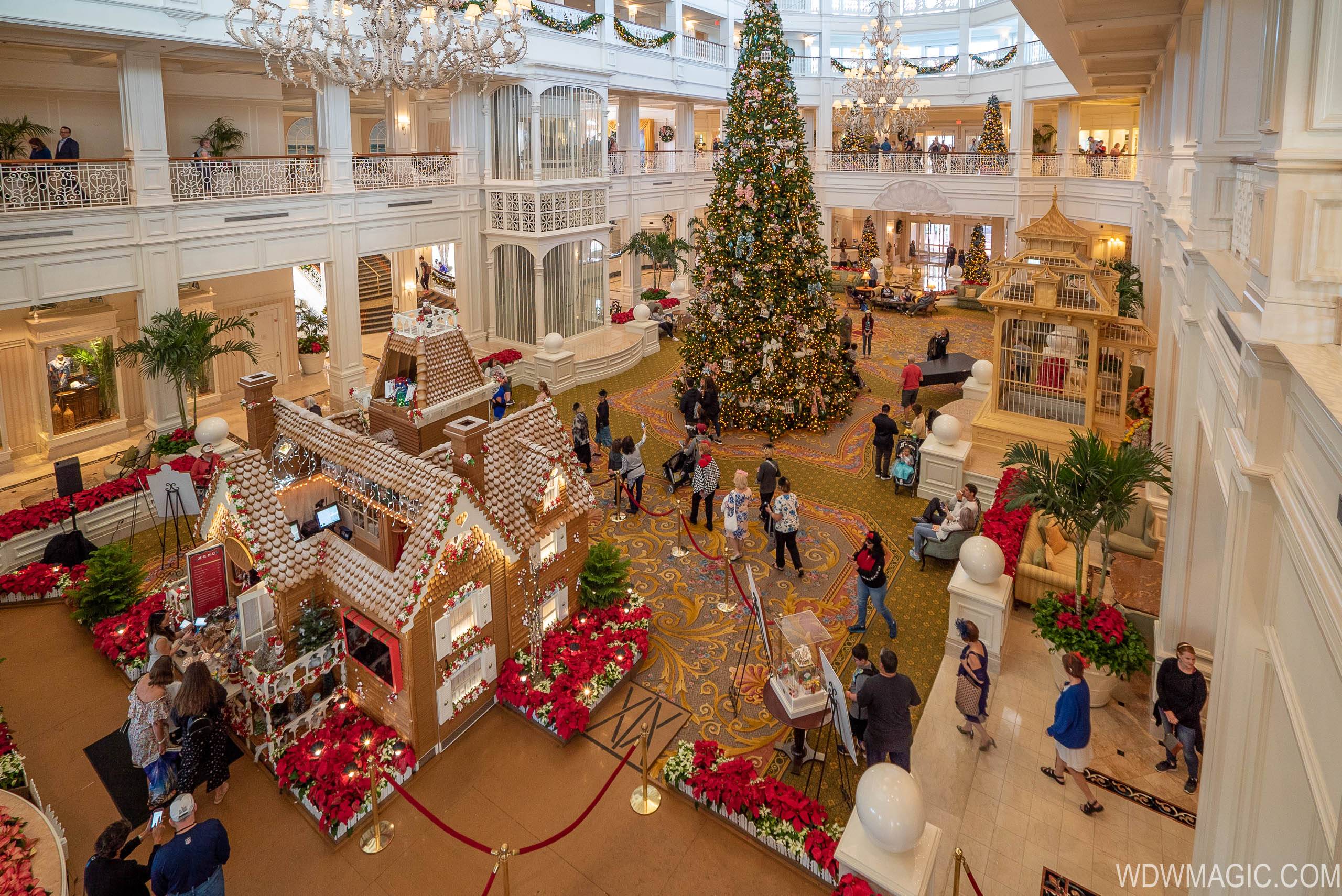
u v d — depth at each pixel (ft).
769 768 24.14
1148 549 32.73
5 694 27.73
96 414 49.47
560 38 62.39
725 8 87.71
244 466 26.03
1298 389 11.41
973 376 53.52
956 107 98.27
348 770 23.16
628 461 39.86
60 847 20.15
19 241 38.78
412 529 24.14
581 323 69.51
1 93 45.03
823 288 51.67
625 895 20.10
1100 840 21.03
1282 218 11.47
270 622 25.71
